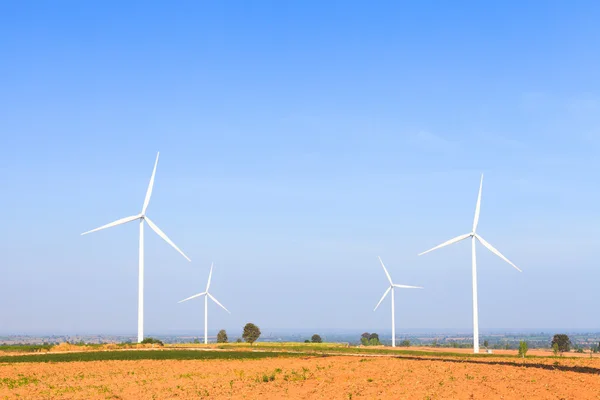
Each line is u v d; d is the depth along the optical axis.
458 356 98.56
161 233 122.19
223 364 76.50
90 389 53.16
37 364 78.69
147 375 64.19
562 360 83.12
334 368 67.69
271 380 57.66
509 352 131.00
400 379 55.56
